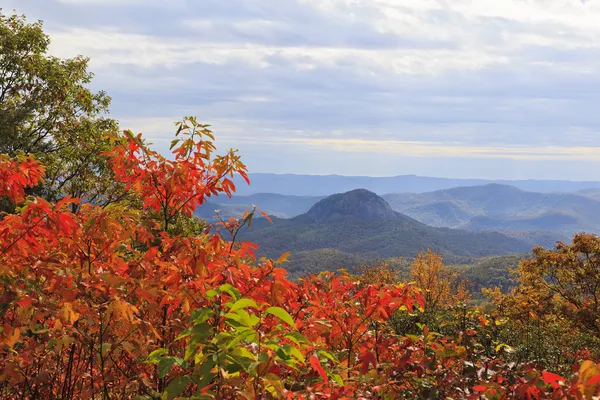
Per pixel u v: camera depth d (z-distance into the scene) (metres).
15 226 2.82
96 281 2.73
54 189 21.25
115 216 3.23
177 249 3.03
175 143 3.69
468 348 3.79
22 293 2.66
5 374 2.49
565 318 16.89
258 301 2.88
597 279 19.20
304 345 2.61
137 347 2.81
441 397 3.11
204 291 2.90
